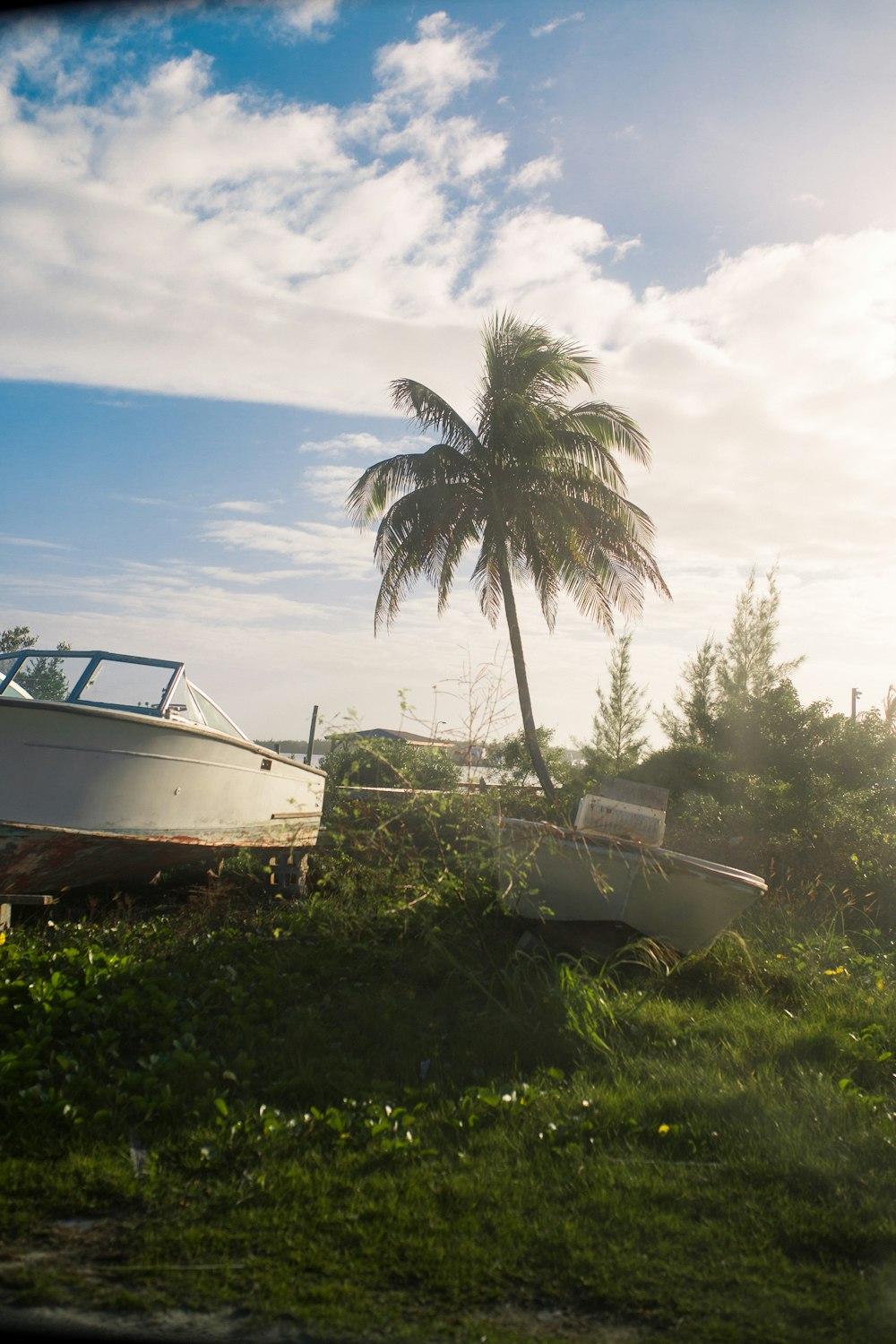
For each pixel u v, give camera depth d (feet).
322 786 40.78
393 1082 16.93
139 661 33.35
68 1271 10.79
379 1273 11.03
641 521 67.77
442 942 24.39
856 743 57.57
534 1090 16.24
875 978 25.26
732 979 24.58
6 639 96.48
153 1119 14.84
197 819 31.27
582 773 68.18
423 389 65.92
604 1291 10.79
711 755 59.31
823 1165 13.89
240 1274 10.87
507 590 66.03
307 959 23.91
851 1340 10.00
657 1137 14.88
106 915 29.22
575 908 25.50
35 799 26.05
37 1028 17.74
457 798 28.17
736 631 70.33
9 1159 13.28
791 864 37.22
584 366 68.18
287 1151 13.96
